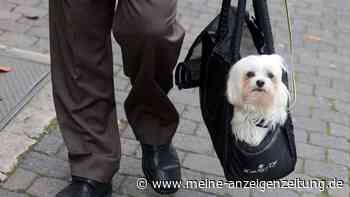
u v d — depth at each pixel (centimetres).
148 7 222
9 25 448
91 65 249
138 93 257
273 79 240
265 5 253
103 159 261
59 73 259
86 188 260
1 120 329
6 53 402
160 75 250
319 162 338
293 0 607
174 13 230
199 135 346
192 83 278
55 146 316
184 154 326
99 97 255
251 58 239
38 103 349
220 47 250
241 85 239
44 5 492
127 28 228
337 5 612
